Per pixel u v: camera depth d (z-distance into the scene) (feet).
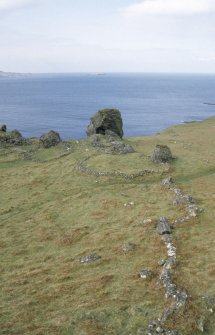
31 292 101.24
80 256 120.78
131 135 516.32
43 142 276.62
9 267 118.11
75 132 525.34
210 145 296.51
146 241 125.49
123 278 104.22
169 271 103.04
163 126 586.04
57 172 222.28
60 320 86.58
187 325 81.76
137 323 84.12
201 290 94.99
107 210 158.71
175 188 176.14
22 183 209.26
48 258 122.83
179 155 249.55
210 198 162.91
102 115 305.53
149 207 156.25
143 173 205.05
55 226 148.77
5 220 161.07
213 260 110.11
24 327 84.84
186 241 123.24
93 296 96.68
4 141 281.95
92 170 212.23
